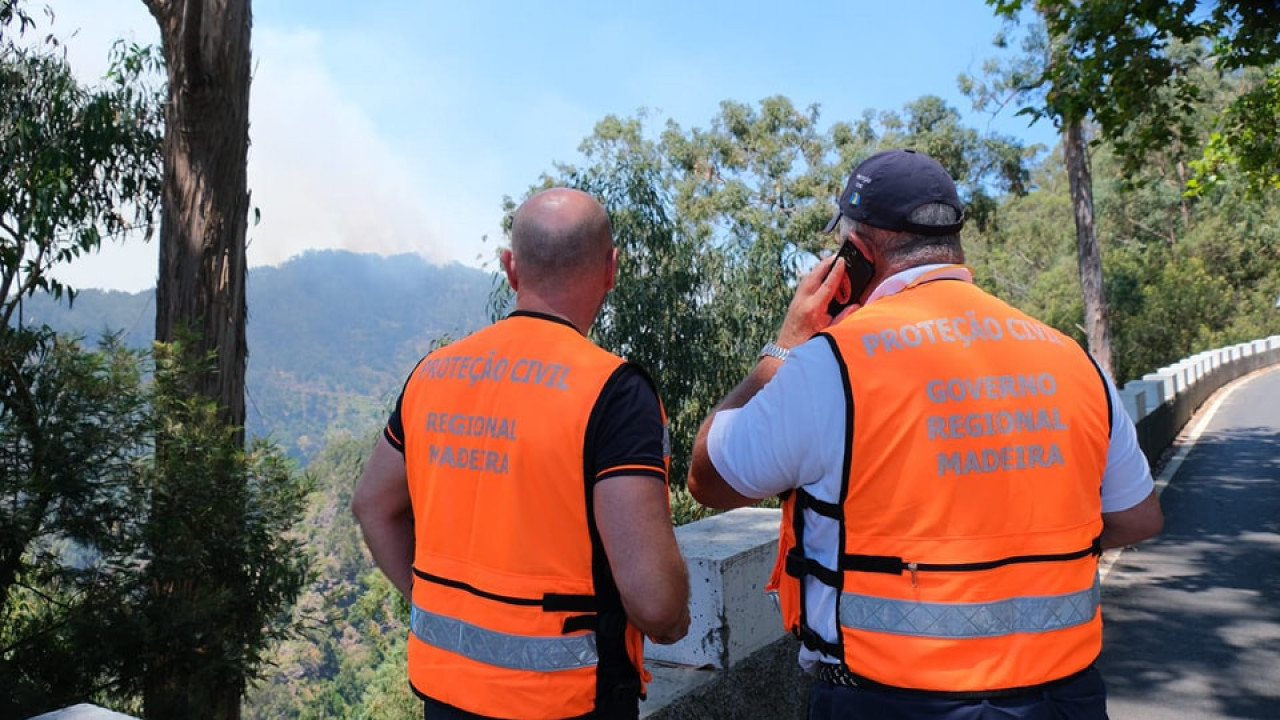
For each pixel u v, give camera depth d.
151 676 5.43
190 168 7.20
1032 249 51.97
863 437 1.52
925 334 1.59
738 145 31.36
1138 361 32.44
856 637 1.52
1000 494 1.52
